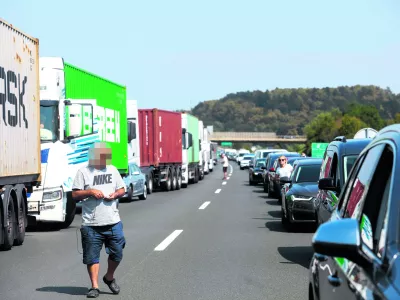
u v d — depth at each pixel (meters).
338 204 10.90
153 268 22.95
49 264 24.45
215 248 28.00
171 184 78.38
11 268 23.55
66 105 37.69
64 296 18.50
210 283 20.06
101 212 18.45
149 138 72.62
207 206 52.16
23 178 31.45
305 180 35.97
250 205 53.16
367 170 9.21
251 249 27.64
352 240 6.80
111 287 18.67
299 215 32.78
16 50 30.19
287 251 26.98
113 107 54.09
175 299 17.80
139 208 50.78
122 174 58.06
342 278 7.77
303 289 19.05
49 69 37.47
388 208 7.30
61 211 35.69
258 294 18.36
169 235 32.81
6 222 28.02
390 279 6.32
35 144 33.31
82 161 38.91
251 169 90.62
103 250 28.73
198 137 99.81
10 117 29.11
